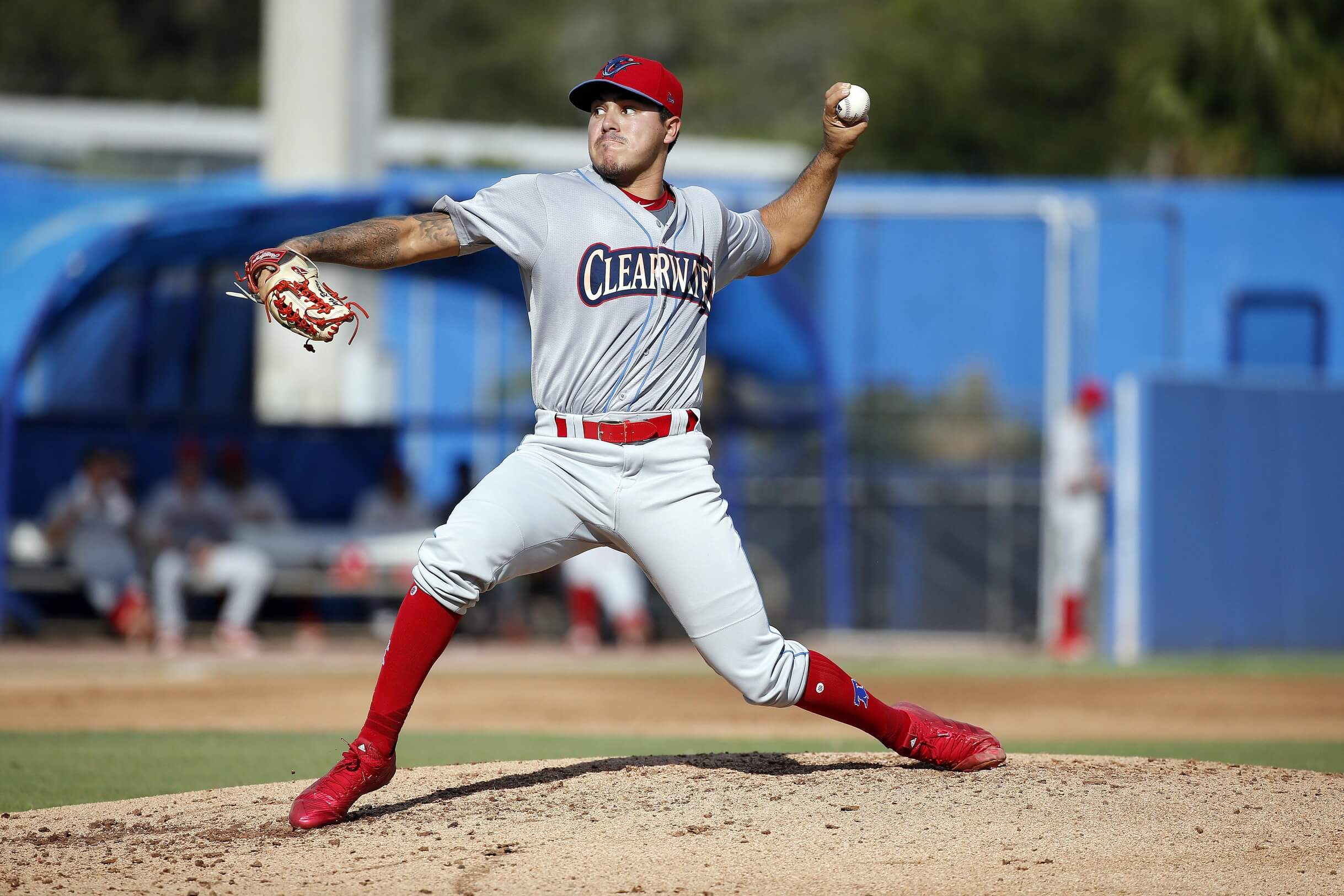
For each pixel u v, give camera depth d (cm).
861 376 5184
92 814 1414
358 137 5559
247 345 5359
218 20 13188
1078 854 1205
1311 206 5181
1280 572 4572
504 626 4722
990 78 10606
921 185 5300
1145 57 7144
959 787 1393
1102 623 4447
